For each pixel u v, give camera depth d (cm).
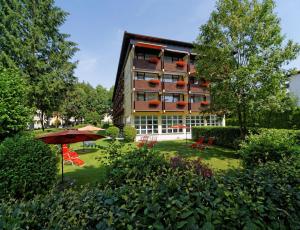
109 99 6556
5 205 197
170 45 2303
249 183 250
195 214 186
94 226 182
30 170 430
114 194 226
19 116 709
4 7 1862
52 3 2141
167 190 220
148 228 171
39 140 506
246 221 189
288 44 955
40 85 1869
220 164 913
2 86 696
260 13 970
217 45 1059
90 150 1454
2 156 420
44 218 183
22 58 1873
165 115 2355
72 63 2161
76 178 722
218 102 1088
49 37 2131
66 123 4894
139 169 349
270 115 1622
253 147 540
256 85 977
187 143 1789
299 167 318
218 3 1056
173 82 2291
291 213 224
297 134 812
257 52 999
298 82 2169
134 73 2166
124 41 2231
